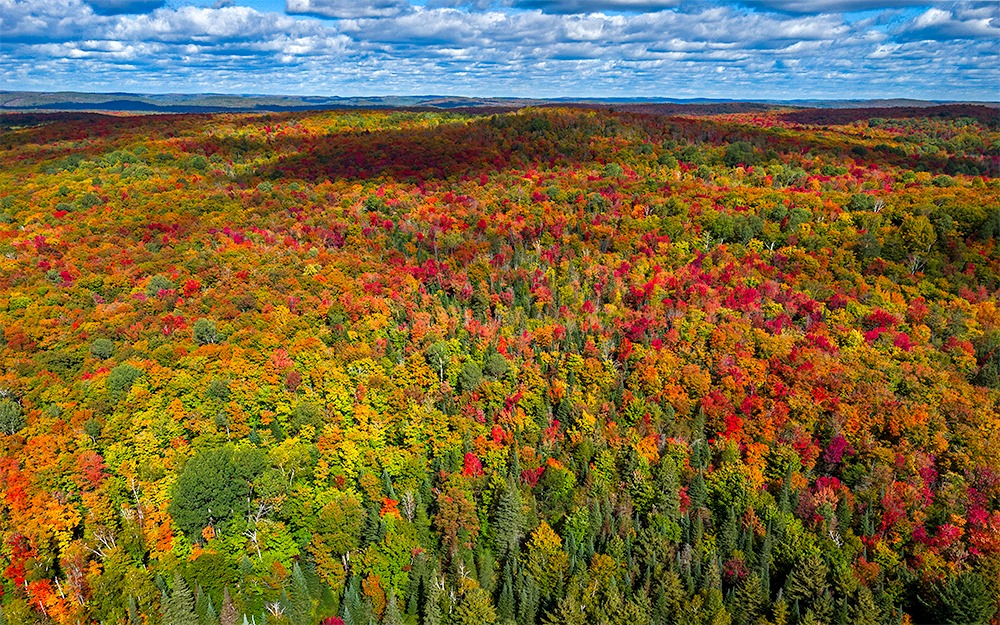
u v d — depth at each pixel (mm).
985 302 119750
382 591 71625
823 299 124562
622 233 147875
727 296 124688
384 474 85312
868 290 124125
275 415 94312
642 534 76000
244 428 89750
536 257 142000
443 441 91438
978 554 70812
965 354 107312
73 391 93688
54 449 81062
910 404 93500
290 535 78188
